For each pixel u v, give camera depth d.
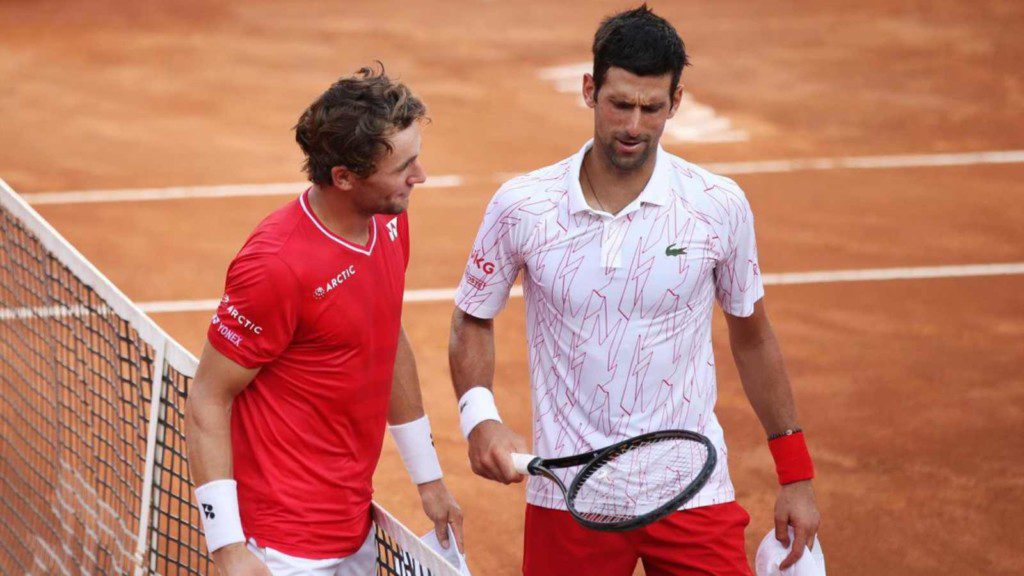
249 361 12.20
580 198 13.40
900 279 35.47
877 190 43.38
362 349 12.68
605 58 12.71
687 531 13.96
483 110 54.00
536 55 62.56
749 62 60.59
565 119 52.75
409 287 35.56
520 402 28.11
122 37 66.38
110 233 40.28
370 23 68.88
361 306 12.52
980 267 36.25
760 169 46.09
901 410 27.45
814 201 42.41
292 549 12.88
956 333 31.70
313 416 12.77
